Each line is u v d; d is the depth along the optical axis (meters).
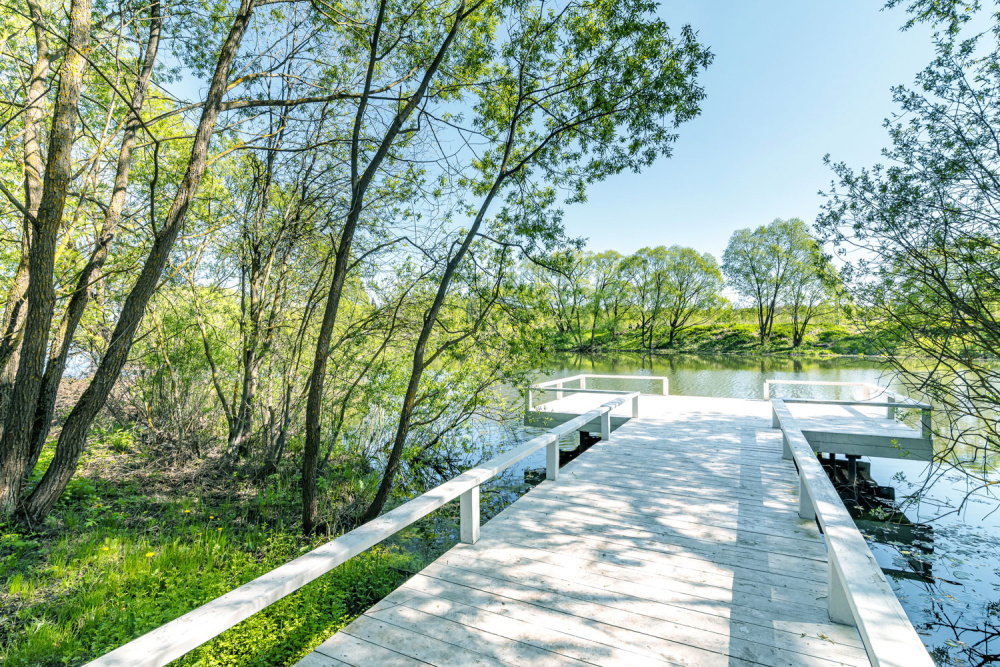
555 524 4.36
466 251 6.40
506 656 2.54
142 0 5.96
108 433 8.53
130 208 7.19
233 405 8.09
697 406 11.04
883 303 5.04
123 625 3.36
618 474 5.86
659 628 2.77
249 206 7.38
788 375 24.36
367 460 8.59
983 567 5.15
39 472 6.49
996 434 4.68
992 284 4.51
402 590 3.24
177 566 4.37
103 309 7.04
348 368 7.82
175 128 7.30
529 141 7.18
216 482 7.22
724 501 4.87
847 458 8.14
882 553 5.61
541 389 9.46
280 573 2.44
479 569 3.52
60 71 4.95
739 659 2.49
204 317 8.09
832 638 2.64
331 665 2.49
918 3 5.61
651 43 5.98
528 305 6.66
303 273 7.85
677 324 51.25
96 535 4.96
